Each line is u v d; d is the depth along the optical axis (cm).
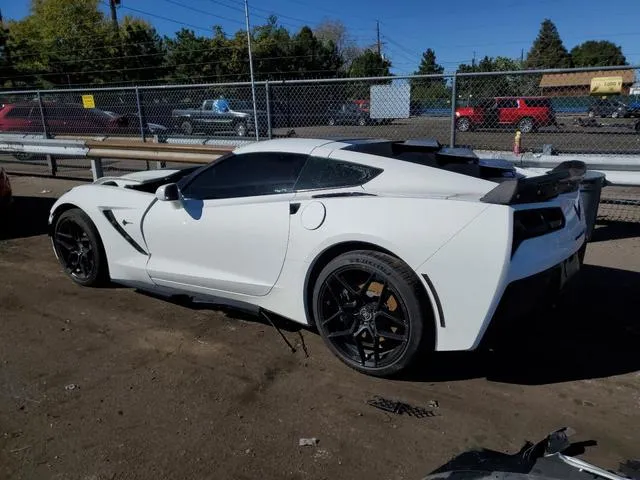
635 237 623
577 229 338
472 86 736
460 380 316
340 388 310
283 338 375
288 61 4862
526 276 281
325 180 341
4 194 677
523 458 195
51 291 472
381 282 305
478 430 269
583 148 694
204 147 809
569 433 213
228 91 1022
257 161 370
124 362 343
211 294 394
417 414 283
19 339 378
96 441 264
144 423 278
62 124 1155
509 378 317
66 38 4247
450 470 197
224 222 370
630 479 167
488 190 303
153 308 432
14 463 248
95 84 4228
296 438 264
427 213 292
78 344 369
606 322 392
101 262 460
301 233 334
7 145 1067
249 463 247
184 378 322
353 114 827
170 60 4434
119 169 1177
